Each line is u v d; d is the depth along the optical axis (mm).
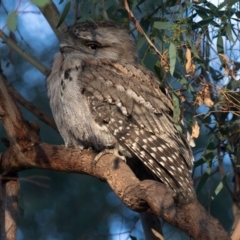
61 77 9977
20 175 13805
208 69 9289
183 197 6977
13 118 8875
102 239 13180
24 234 13719
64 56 10195
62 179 14070
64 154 8914
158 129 9602
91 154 8859
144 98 9812
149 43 8844
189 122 9086
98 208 13789
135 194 7508
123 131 9523
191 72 9031
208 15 9211
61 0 9781
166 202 6977
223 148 10195
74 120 9758
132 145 9453
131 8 9750
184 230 6660
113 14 10344
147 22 9703
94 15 9664
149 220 9500
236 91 9172
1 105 8812
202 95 9047
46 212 13875
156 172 9344
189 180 9273
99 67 10133
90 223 13656
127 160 9867
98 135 9633
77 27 10391
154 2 9445
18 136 8945
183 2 9156
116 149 9602
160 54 8867
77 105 9719
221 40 9211
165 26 8688
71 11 13945
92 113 9633
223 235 6375
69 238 13680
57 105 9953
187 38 8805
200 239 6488
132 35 10750
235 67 9586
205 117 9398
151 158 9391
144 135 9516
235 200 10344
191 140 9883
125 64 10242
